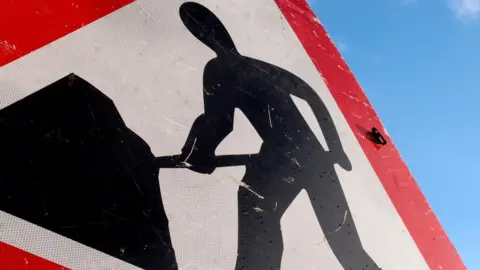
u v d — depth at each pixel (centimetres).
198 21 228
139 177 162
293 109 241
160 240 154
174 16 218
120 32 191
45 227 134
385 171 265
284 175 210
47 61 163
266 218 190
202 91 204
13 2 166
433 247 253
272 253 183
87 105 163
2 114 144
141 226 152
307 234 201
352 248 214
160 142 175
